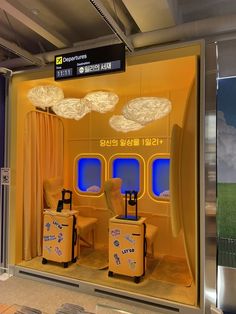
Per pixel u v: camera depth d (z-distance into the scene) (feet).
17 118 11.68
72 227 11.81
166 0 8.47
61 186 14.53
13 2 8.26
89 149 15.58
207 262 8.32
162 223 13.79
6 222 11.73
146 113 9.13
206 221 8.36
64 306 7.48
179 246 13.37
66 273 10.87
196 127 8.60
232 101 9.16
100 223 15.08
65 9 10.51
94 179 15.52
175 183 9.14
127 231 10.37
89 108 10.70
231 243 8.89
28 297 9.60
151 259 12.85
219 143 9.19
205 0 10.08
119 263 10.41
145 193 14.24
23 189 12.18
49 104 10.42
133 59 9.46
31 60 10.95
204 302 8.27
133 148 14.56
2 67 11.57
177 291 9.50
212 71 8.44
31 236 12.60
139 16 9.37
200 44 8.52
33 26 9.96
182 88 12.94
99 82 11.98
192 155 9.05
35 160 12.94
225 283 8.90
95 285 9.87
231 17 8.67
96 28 12.03
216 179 8.34
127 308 9.05
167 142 13.78
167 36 9.59
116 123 12.23
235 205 8.91
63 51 11.07
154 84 12.23
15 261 11.62
